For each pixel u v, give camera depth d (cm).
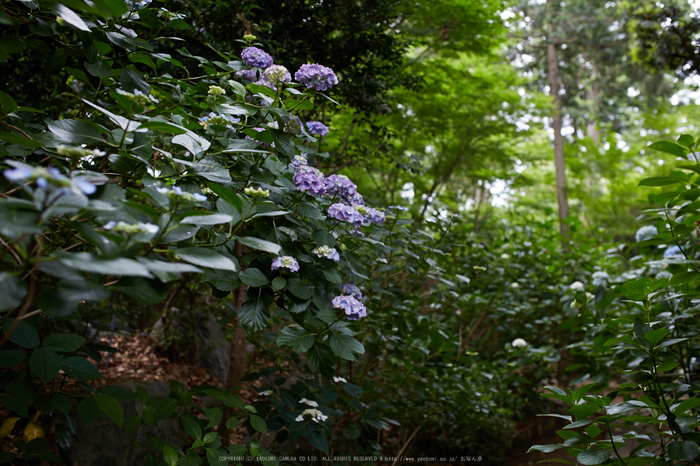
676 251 332
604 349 274
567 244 598
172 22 211
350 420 324
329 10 355
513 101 740
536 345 518
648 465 186
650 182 227
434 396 344
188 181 179
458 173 856
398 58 400
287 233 201
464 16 557
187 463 198
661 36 679
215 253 112
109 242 100
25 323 181
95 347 255
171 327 436
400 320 306
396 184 722
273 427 240
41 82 330
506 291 518
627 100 1798
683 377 256
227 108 193
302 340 189
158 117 186
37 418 257
